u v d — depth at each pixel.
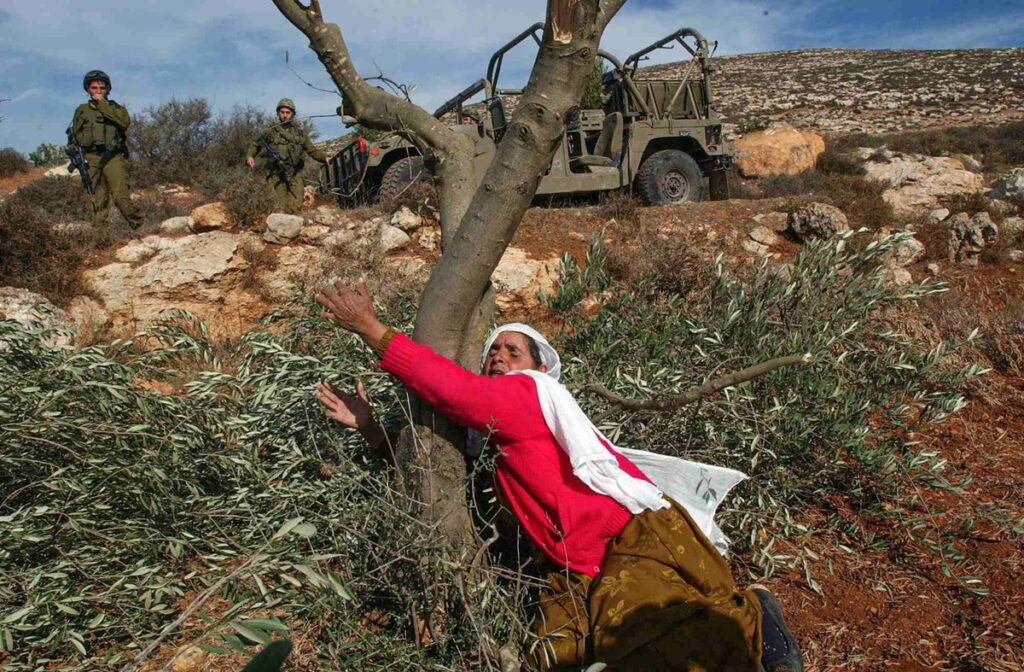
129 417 3.29
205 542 3.11
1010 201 11.44
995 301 8.76
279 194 8.84
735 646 2.16
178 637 2.80
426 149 3.04
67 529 2.94
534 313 7.97
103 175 8.70
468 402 2.50
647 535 2.40
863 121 28.08
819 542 3.88
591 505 2.47
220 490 3.56
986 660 2.99
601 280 4.33
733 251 9.29
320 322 3.87
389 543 2.77
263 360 3.89
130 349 4.05
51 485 2.87
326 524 2.99
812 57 57.34
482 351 2.97
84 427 3.06
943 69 43.31
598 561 2.47
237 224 8.23
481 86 9.96
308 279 7.62
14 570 2.82
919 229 10.04
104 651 2.80
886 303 4.48
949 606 3.39
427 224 8.54
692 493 2.80
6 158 15.41
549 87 2.56
